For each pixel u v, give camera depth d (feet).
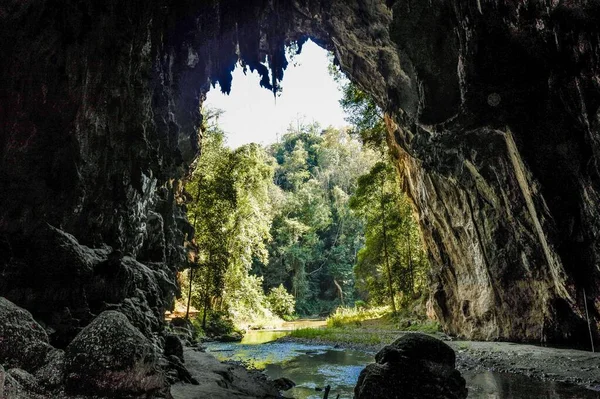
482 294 71.31
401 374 22.86
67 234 30.30
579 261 47.98
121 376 18.80
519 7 42.93
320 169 233.76
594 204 43.73
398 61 64.54
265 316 132.87
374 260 119.55
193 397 26.94
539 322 61.36
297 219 193.98
